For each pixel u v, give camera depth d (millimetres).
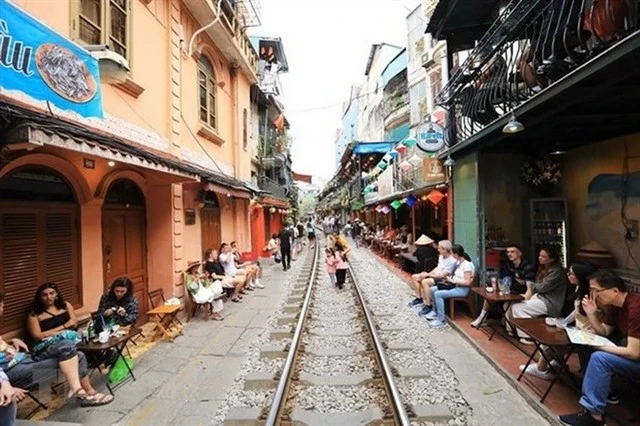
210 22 10211
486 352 6000
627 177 6242
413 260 12594
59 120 4316
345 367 5965
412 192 13281
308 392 5090
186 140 9492
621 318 4004
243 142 14672
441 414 4270
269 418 4102
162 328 7059
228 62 13156
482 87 6855
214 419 4348
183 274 8602
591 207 7062
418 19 17953
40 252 5270
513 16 5156
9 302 4766
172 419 4340
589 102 4867
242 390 5086
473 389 4938
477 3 8391
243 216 14945
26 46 3906
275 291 12023
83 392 4539
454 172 9461
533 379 4945
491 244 7953
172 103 8555
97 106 5004
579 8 4422
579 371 5059
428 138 9703
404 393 4875
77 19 5434
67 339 4516
